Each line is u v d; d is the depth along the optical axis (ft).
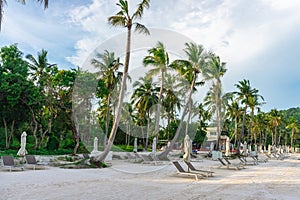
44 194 25.70
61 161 59.47
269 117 227.61
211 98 81.46
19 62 88.79
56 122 96.99
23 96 86.33
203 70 51.11
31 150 83.41
